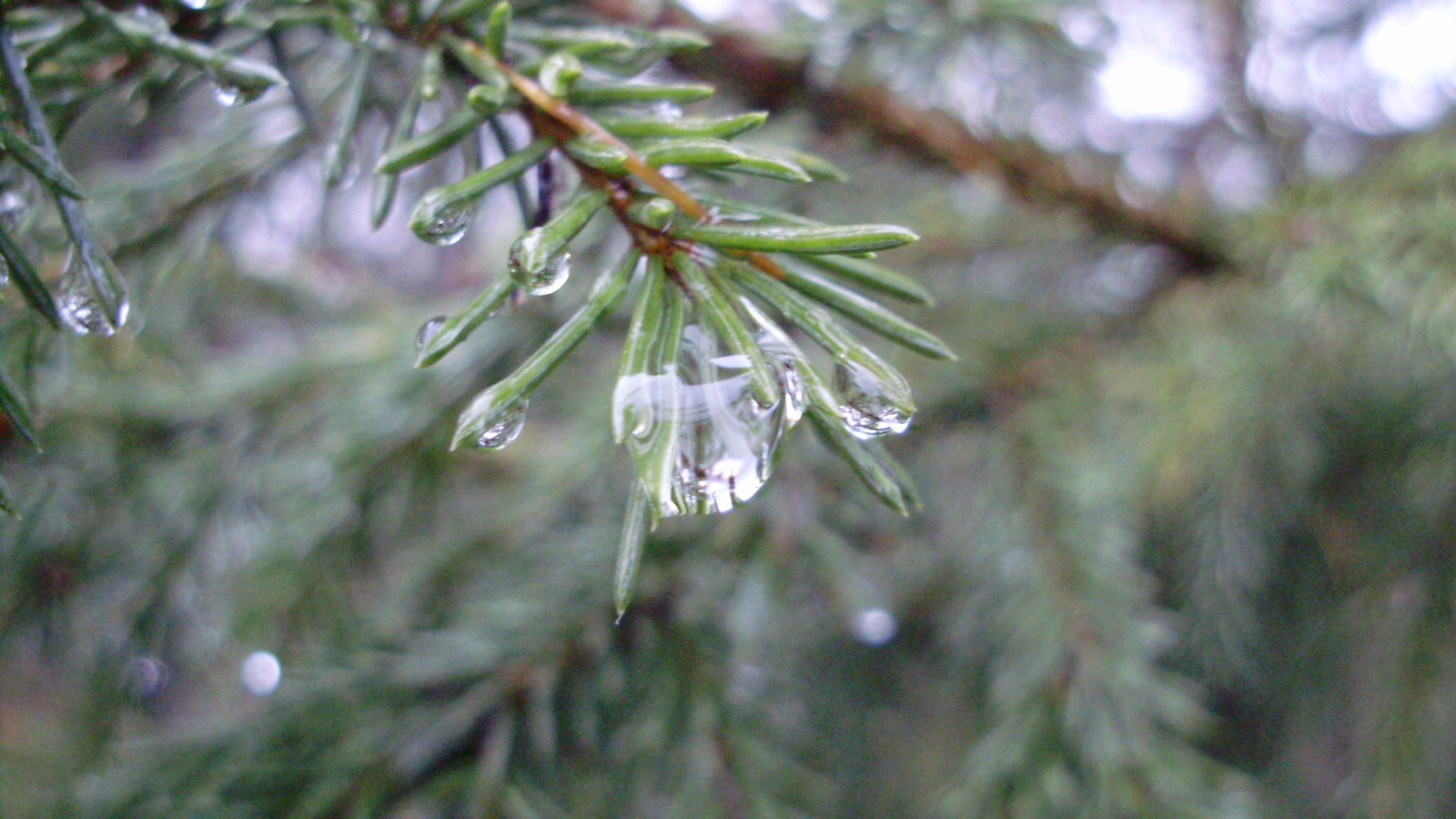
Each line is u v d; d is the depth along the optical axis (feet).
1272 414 0.82
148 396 0.77
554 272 0.38
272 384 0.82
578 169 0.39
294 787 0.55
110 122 0.48
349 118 0.43
